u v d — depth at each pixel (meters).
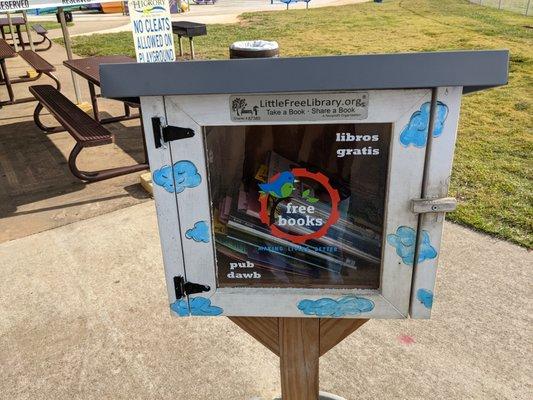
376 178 1.30
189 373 2.45
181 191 1.33
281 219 1.38
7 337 2.71
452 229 3.61
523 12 16.22
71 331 2.74
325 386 2.33
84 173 4.58
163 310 2.89
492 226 3.62
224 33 13.56
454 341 2.58
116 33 15.11
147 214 4.05
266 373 2.44
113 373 2.45
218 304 1.48
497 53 1.11
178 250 1.41
